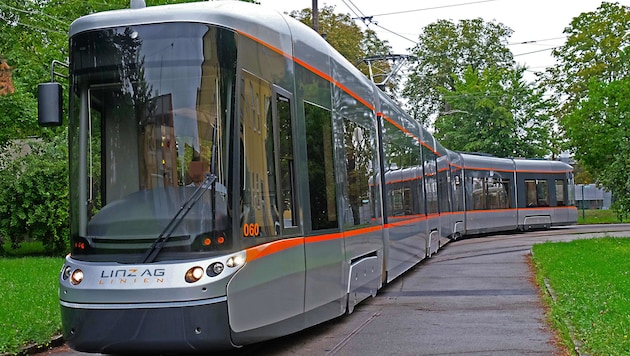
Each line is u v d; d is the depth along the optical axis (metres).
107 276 6.90
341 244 9.84
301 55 8.96
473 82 52.59
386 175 13.45
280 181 8.09
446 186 25.14
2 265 18.55
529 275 16.56
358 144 11.36
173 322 6.70
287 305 8.02
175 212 7.05
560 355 8.36
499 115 50.72
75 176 7.48
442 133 54.22
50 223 22.12
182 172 7.15
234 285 6.96
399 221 14.57
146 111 7.29
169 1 25.14
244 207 7.31
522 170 34.50
